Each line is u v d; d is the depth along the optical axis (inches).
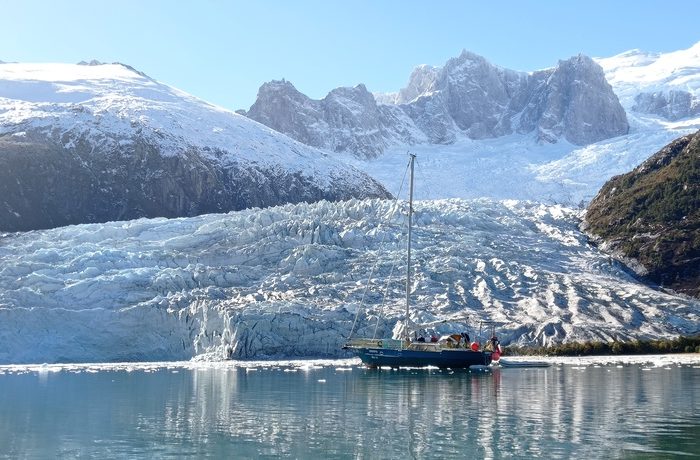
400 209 4869.6
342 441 1294.3
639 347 3378.4
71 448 1274.6
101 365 3137.3
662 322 3777.1
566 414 1553.9
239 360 3243.1
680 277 4596.5
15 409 1720.0
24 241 4852.4
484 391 1975.9
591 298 3941.9
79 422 1525.6
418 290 3855.8
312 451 1222.3
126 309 3570.4
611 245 5054.1
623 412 1572.3
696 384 2084.2
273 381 2299.5
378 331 3361.2
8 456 1226.0
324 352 3316.9
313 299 3666.3
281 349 3307.1
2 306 3577.8
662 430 1363.2
